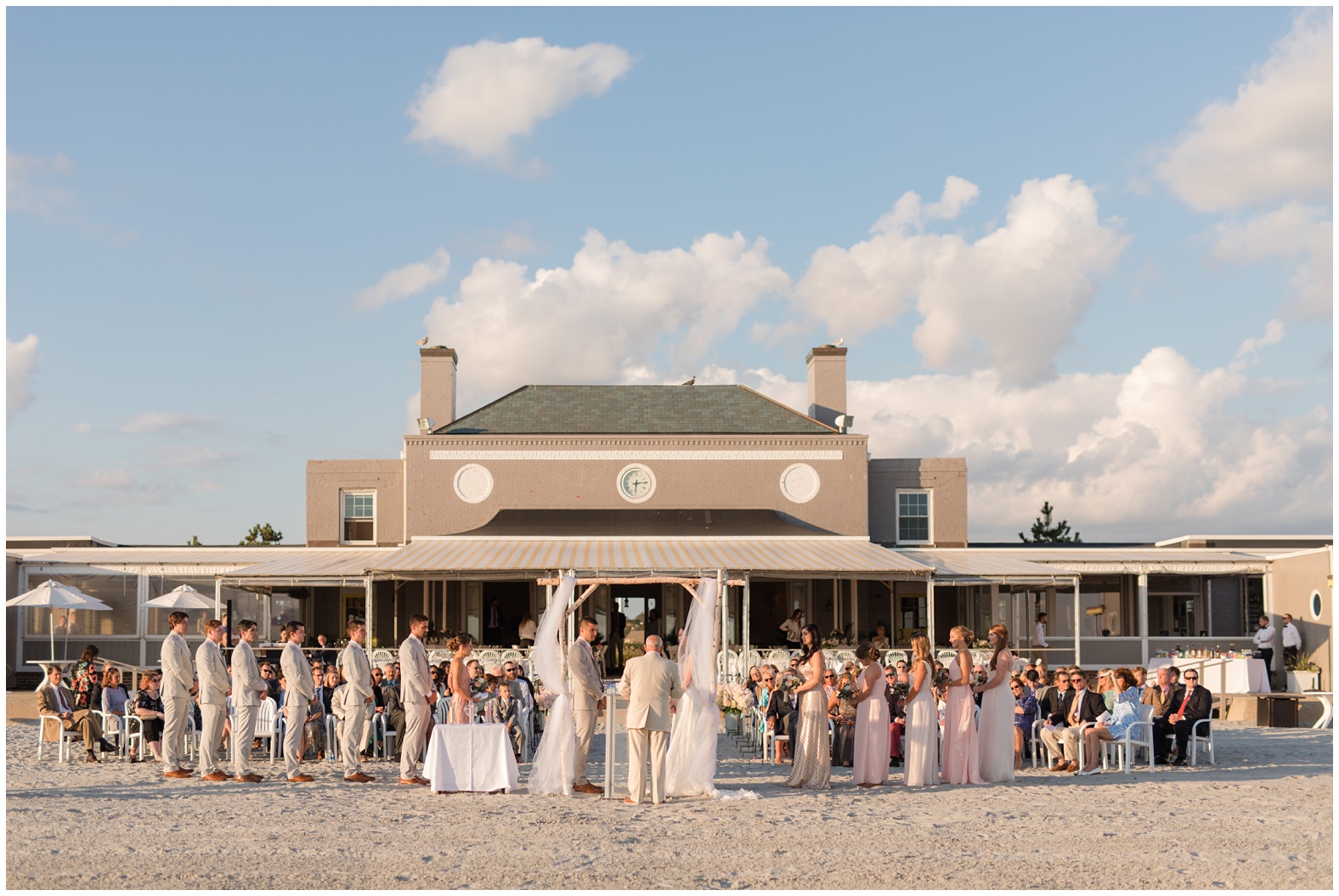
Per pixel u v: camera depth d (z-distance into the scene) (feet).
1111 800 44.27
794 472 121.29
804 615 117.60
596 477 120.78
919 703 49.62
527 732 63.41
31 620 113.29
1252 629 124.57
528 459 120.88
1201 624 126.00
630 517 117.80
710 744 46.60
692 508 120.47
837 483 121.19
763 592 118.32
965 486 126.21
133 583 115.03
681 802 44.55
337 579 100.73
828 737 49.39
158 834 36.04
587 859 32.78
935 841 35.63
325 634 118.52
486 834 36.63
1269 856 33.37
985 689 51.37
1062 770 56.39
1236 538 128.36
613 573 96.07
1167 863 32.45
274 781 49.96
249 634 50.21
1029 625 129.80
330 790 46.91
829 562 100.99
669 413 127.24
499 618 116.78
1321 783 49.49
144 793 45.29
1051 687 65.87
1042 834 36.76
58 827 36.96
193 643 116.16
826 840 35.81
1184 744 58.13
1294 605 112.98
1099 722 55.47
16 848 33.68
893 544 125.59
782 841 35.65
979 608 118.83
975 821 39.17
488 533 113.39
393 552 109.81
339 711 54.29
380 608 117.70
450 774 46.85
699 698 47.16
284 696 62.49
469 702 51.67
